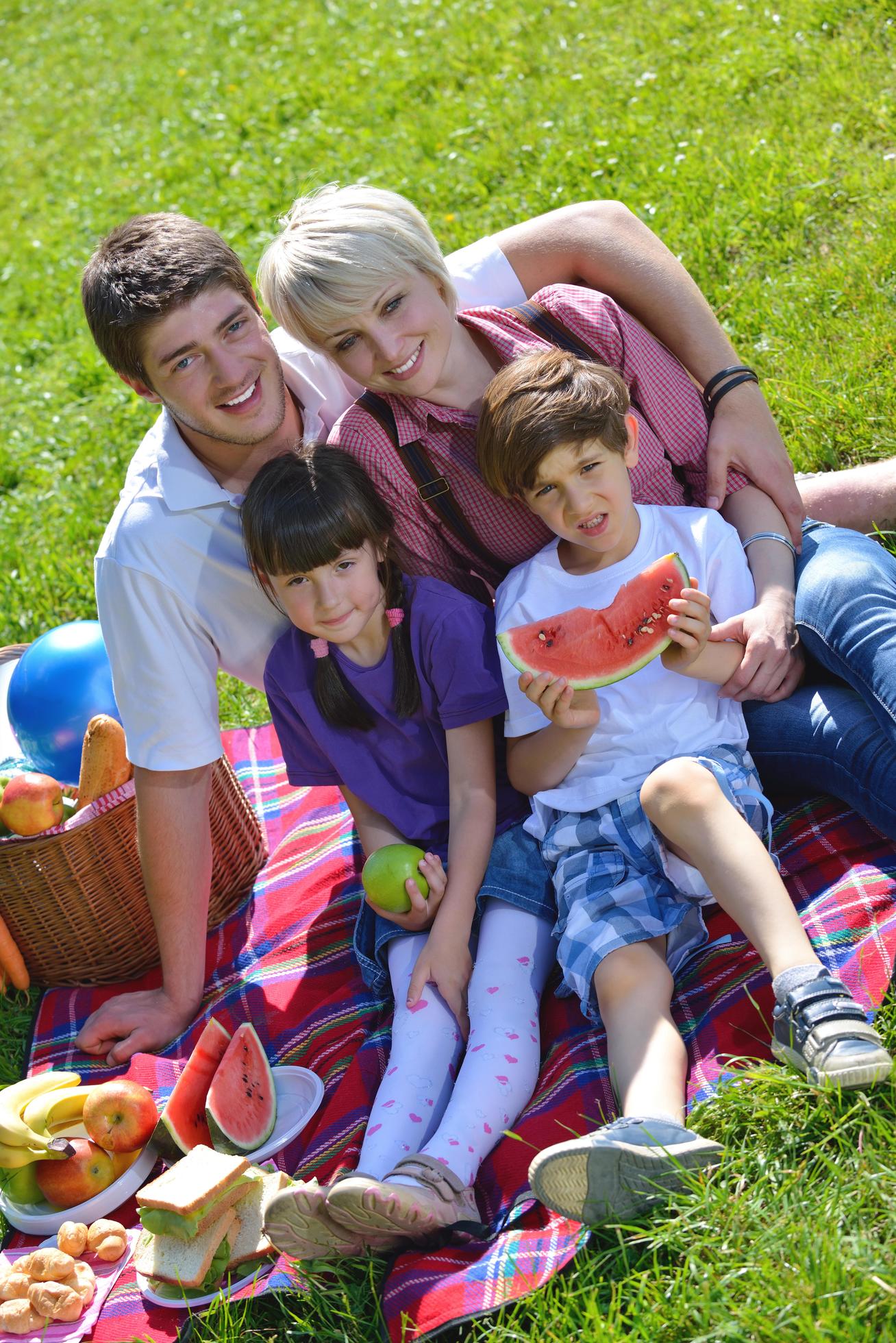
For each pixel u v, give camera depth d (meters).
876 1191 2.10
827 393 3.97
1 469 6.24
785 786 2.95
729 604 2.91
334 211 2.88
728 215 5.08
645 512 2.96
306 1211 2.26
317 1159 2.62
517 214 5.96
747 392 3.22
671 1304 2.07
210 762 3.07
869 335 4.16
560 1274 2.21
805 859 2.77
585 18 7.43
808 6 6.07
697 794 2.54
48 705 3.41
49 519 5.67
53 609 5.04
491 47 7.68
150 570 2.98
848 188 4.88
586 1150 2.14
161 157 9.05
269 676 3.10
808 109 5.47
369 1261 2.38
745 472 3.15
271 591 3.00
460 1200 2.35
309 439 3.13
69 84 11.42
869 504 3.40
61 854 3.18
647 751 2.80
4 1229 2.80
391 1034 2.84
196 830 3.10
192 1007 3.16
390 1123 2.51
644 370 3.11
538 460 2.69
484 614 2.98
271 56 9.61
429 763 3.07
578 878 2.73
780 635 2.82
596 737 2.83
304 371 3.21
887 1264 1.98
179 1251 2.45
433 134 7.04
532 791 2.91
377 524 2.90
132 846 3.28
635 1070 2.40
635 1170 2.17
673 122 5.95
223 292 2.84
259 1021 3.07
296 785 3.20
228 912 3.45
